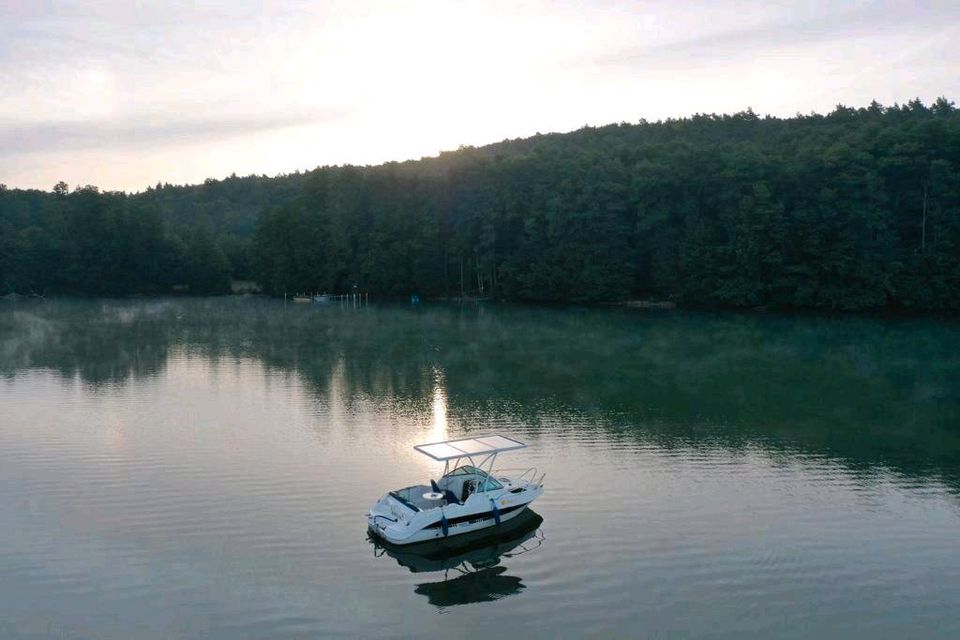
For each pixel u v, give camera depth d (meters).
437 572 27.73
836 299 119.56
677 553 29.05
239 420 50.06
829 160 117.31
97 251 184.62
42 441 44.97
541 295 143.75
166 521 32.38
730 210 125.12
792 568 27.78
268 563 28.41
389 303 154.88
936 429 47.09
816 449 42.72
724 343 87.00
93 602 25.55
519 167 149.75
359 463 40.31
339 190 173.88
